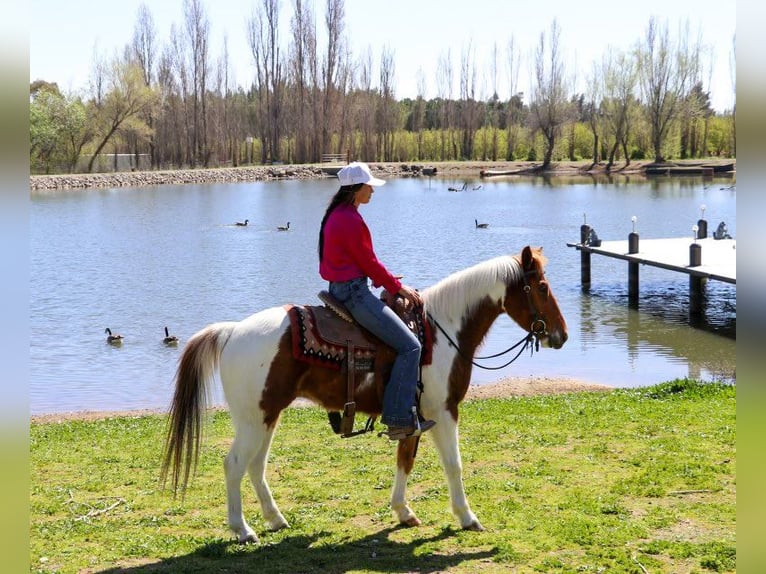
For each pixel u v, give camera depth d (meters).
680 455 8.03
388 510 6.70
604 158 102.81
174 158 90.75
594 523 6.22
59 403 13.56
